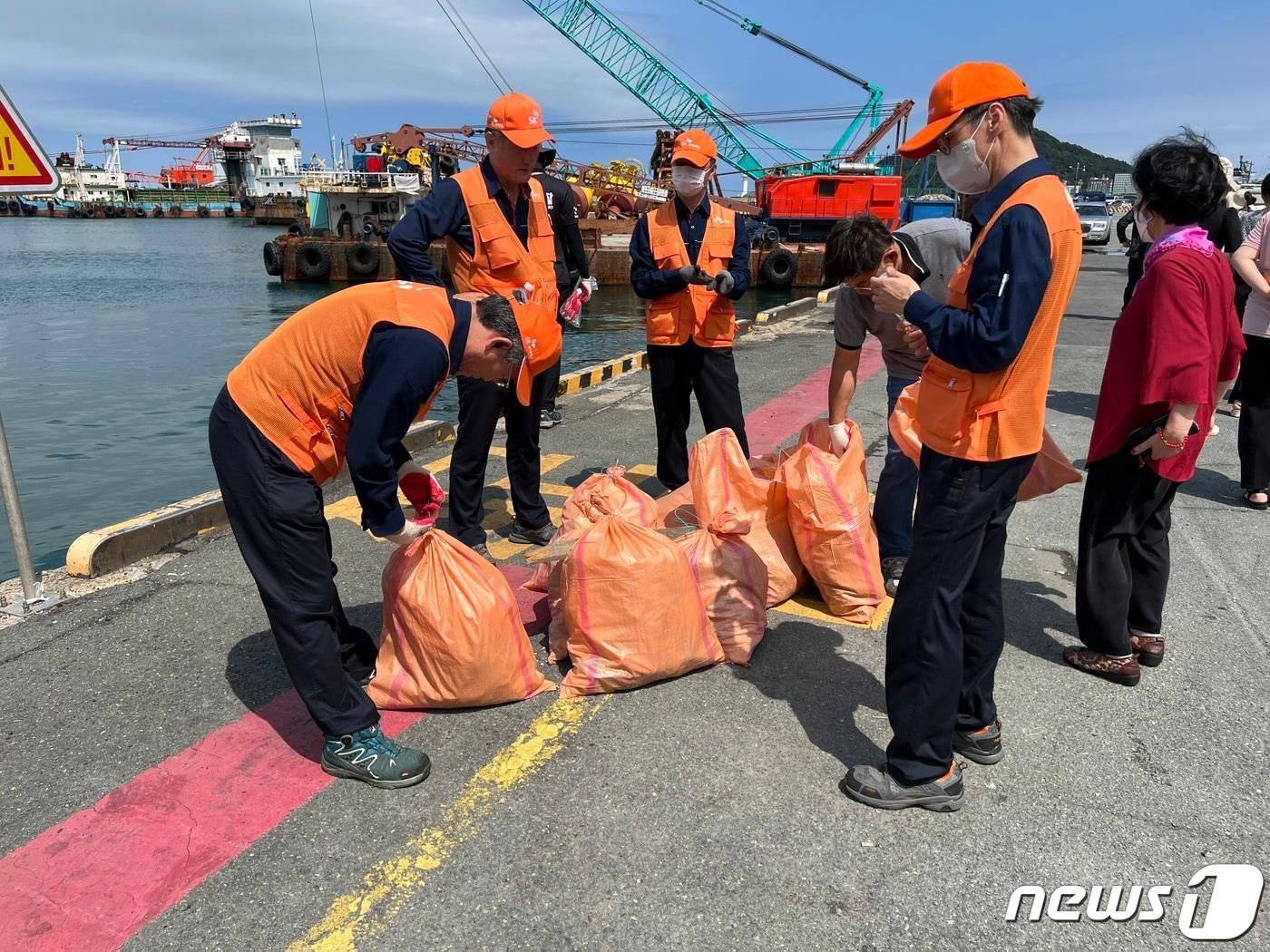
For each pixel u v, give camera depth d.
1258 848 2.37
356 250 31.20
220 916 2.14
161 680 3.25
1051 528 4.74
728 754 2.77
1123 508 3.03
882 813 2.50
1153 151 2.88
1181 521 4.79
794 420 7.18
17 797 2.60
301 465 2.48
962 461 2.23
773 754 2.77
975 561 2.33
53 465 8.80
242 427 2.44
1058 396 7.81
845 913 2.14
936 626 2.35
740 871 2.27
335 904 2.18
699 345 4.69
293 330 2.44
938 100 2.20
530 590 3.81
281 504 2.46
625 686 3.11
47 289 28.86
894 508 3.98
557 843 2.38
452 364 2.55
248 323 20.88
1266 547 4.45
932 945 2.05
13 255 47.41
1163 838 2.40
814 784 2.62
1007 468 2.24
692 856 2.33
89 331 19.27
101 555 4.16
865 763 2.73
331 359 2.41
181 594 3.96
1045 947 2.05
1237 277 5.94
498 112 3.75
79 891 2.23
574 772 2.69
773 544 3.76
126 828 2.46
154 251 50.94
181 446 9.58
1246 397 4.88
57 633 3.60
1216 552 4.38
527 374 3.83
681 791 2.59
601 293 29.59
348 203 37.97
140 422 10.71
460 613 2.89
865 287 3.07
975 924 2.11
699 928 2.09
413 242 3.86
